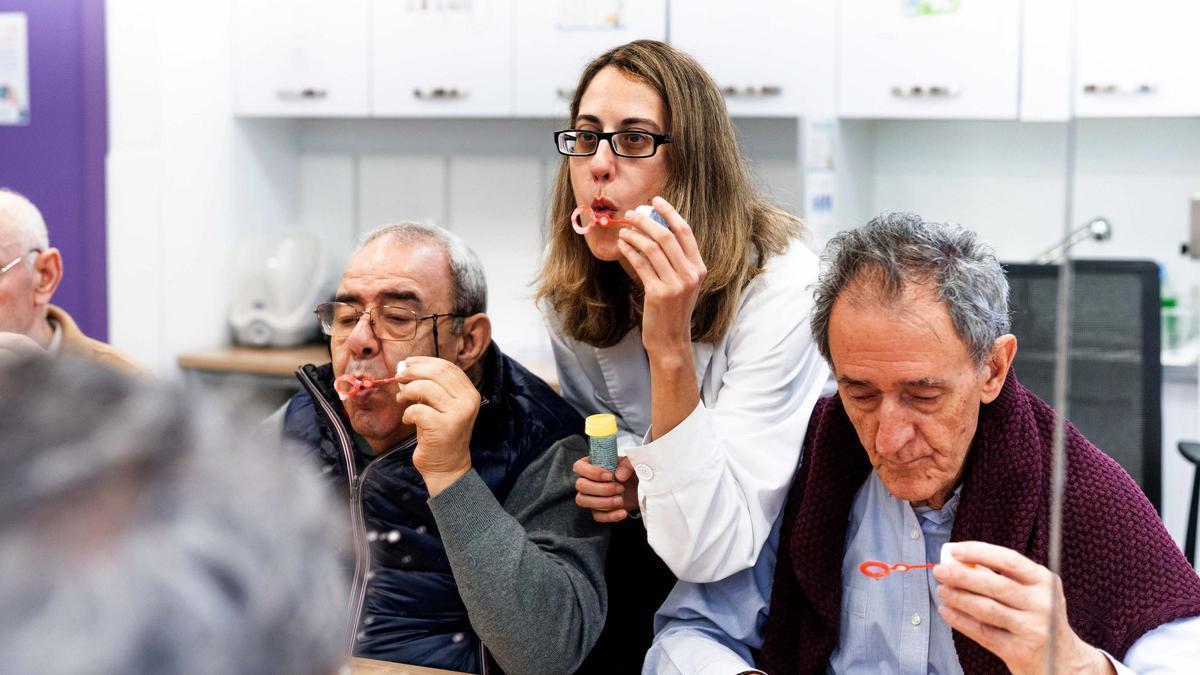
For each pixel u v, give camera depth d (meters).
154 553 0.40
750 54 3.28
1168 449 3.06
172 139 3.47
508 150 3.87
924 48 3.15
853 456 1.45
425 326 1.66
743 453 1.53
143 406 0.43
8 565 0.38
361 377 1.64
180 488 0.42
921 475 1.31
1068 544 1.33
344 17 3.59
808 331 1.62
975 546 1.18
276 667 0.41
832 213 3.28
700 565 1.47
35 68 3.46
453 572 1.52
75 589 0.38
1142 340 2.62
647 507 1.48
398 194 4.01
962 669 1.37
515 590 1.49
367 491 1.62
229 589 0.41
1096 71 3.04
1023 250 3.51
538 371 3.39
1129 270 2.64
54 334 1.99
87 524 0.40
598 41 3.39
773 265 1.67
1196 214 3.19
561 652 1.53
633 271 1.63
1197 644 1.30
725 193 1.63
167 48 3.43
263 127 3.86
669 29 3.33
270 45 3.65
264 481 0.44
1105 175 3.42
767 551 1.56
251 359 3.45
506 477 1.67
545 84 3.45
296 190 4.07
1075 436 1.40
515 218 3.89
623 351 1.78
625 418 1.85
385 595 1.60
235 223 3.76
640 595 1.73
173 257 3.51
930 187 3.60
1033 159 3.47
